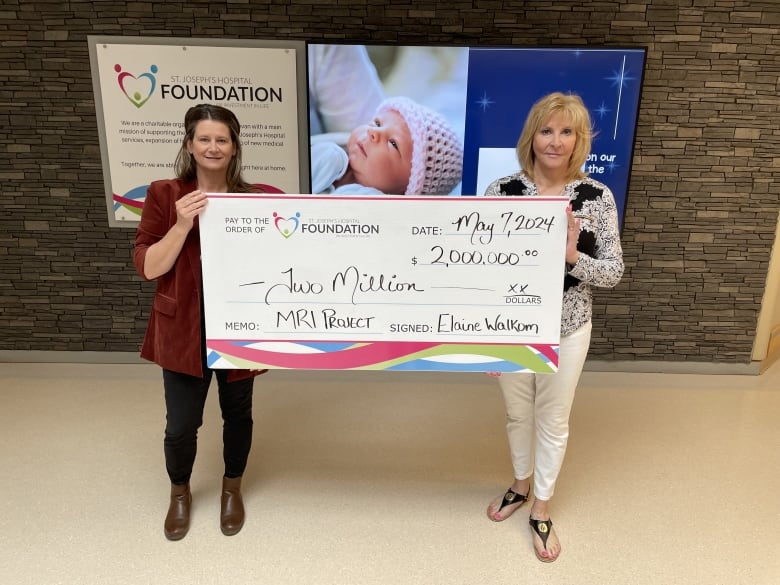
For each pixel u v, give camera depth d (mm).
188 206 1573
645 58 2609
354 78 2668
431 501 2131
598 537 1946
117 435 2504
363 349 1732
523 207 1588
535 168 1741
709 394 2969
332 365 1750
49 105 2797
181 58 2689
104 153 2834
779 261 2973
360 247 1643
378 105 2703
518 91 2666
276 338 1721
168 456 1880
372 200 1604
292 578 1762
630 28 2664
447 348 1725
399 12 2662
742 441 2543
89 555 1831
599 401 2883
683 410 2807
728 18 2643
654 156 2836
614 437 2561
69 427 2559
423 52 2625
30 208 2951
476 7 2648
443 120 2717
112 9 2676
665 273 3014
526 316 1678
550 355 1701
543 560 1844
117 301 3105
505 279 1651
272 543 1906
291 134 2795
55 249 3016
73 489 2145
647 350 3146
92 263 3041
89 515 2012
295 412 2760
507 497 2068
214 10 2670
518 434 1972
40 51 2725
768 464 2373
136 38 2670
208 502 2098
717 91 2740
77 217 2969
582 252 1695
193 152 1650
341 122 2732
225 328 1709
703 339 3125
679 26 2658
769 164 2838
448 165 2779
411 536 1950
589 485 2223
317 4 2656
